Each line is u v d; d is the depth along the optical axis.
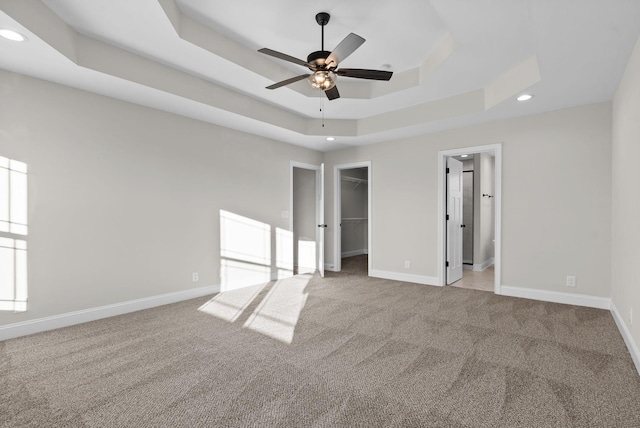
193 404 1.78
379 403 1.79
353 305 3.70
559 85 3.02
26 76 2.76
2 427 1.59
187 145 3.94
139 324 3.05
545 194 3.81
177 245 3.85
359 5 2.46
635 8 1.89
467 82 3.55
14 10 1.99
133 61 2.89
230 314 3.36
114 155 3.30
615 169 3.19
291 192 5.38
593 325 2.98
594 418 1.64
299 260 6.31
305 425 1.60
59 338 2.70
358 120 4.91
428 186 4.76
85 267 3.10
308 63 2.47
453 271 4.96
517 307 3.58
